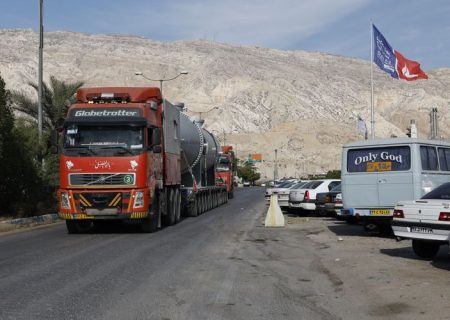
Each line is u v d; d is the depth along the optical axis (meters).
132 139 17.67
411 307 7.88
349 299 8.43
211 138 33.25
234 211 31.88
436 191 12.35
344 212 17.41
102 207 17.44
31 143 25.30
